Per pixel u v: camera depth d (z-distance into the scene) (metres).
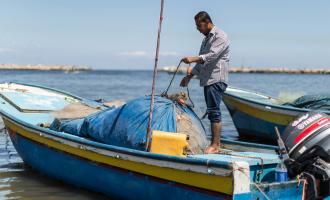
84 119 7.65
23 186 7.93
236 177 5.10
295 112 11.48
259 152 7.34
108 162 6.62
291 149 5.94
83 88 43.84
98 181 6.93
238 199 5.14
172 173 5.78
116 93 36.03
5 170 9.03
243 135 13.62
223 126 16.81
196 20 6.66
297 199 5.58
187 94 7.20
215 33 6.55
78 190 7.69
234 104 13.26
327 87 45.91
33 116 9.41
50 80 64.62
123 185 6.49
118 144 6.75
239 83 61.78
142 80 78.81
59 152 7.59
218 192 5.28
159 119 6.59
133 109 6.87
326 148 5.73
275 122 12.11
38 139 8.10
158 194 6.00
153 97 6.43
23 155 8.89
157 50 6.47
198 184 5.49
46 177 8.49
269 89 43.66
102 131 7.02
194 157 5.92
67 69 163.25
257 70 146.25
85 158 7.03
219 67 6.61
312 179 5.57
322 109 11.66
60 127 8.06
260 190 5.27
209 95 6.69
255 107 12.56
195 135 6.61
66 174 7.61
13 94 10.97
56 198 7.29
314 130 5.89
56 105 10.32
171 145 6.14
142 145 6.42
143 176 6.15
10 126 9.16
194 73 6.95
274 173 6.12
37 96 10.98
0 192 7.58
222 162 5.19
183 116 6.78
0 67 153.88
